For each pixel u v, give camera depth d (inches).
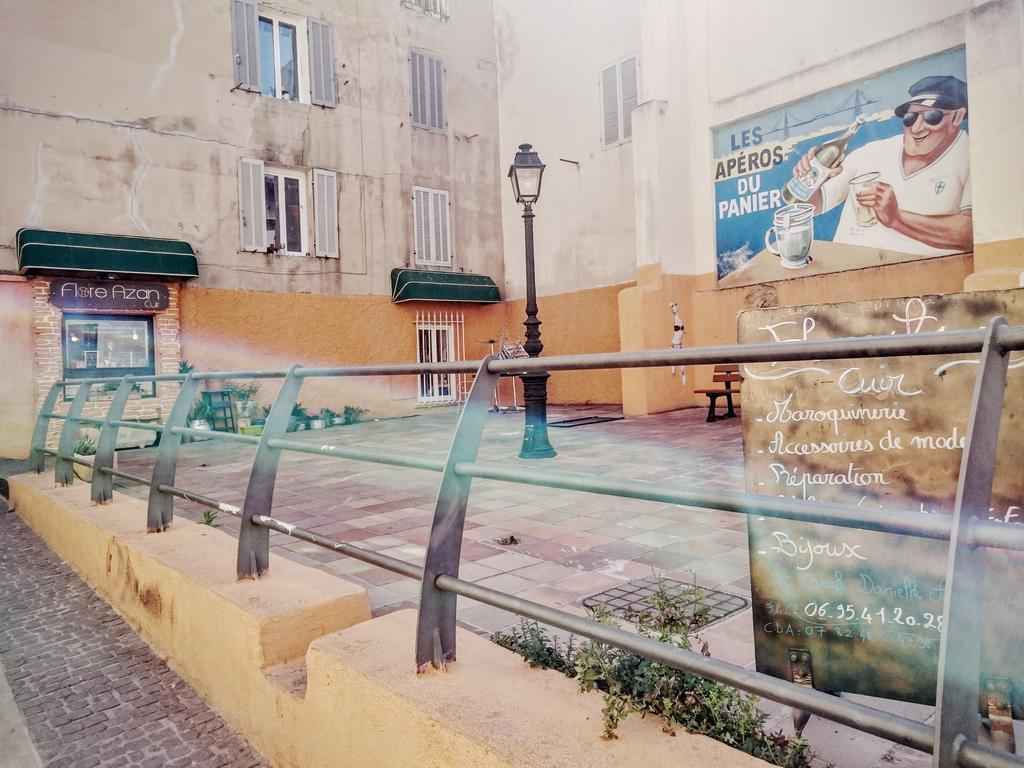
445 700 71.8
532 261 324.2
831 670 80.5
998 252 339.6
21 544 223.9
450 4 651.5
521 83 661.9
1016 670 67.4
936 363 76.2
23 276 432.8
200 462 379.2
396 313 612.1
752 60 467.5
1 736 108.7
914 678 76.6
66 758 102.7
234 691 108.3
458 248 653.3
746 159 478.3
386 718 74.6
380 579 159.3
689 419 461.7
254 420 523.8
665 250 496.4
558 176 631.8
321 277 566.9
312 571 123.9
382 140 604.7
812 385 82.6
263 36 553.3
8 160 429.7
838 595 80.4
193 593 120.8
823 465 81.7
